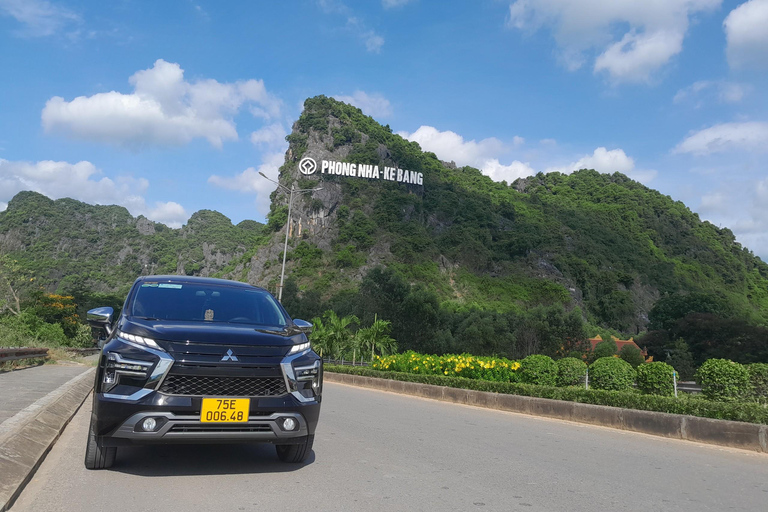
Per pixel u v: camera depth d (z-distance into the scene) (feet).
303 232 529.86
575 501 13.65
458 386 44.39
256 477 14.69
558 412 33.04
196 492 13.06
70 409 26.76
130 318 15.28
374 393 48.78
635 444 23.79
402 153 634.02
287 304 272.72
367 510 12.14
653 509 13.25
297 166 592.60
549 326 251.39
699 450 22.75
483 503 13.15
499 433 25.43
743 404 25.27
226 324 15.47
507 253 522.88
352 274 466.70
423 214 556.10
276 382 14.02
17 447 15.25
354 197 545.85
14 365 56.90
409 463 17.46
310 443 15.61
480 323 245.04
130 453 17.13
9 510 11.51
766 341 217.77
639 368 34.94
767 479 17.35
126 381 13.24
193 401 13.05
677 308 317.63
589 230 622.13
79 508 11.69
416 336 220.02
